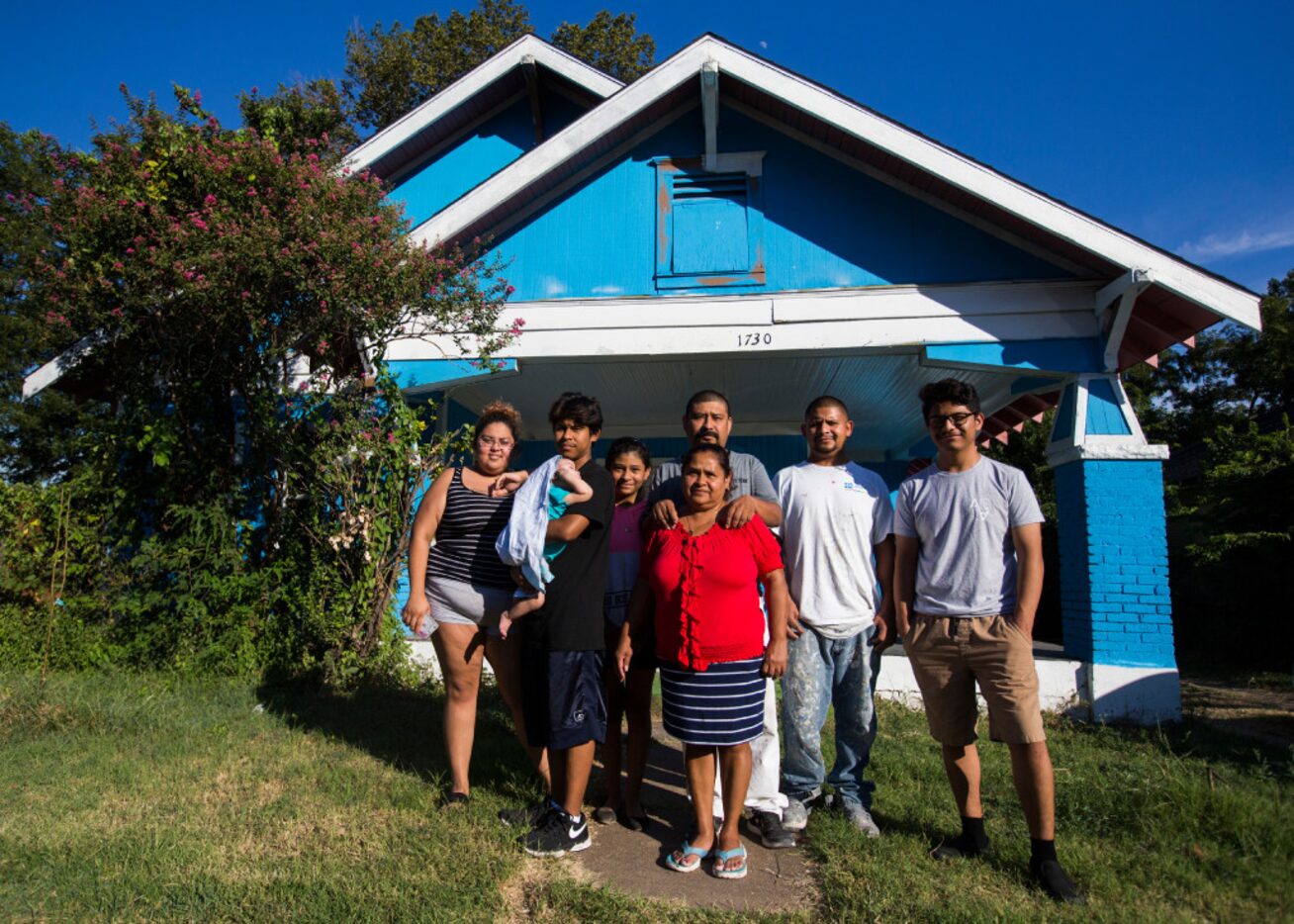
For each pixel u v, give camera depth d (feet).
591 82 32.91
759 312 23.63
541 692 11.43
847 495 12.50
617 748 12.78
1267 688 28.19
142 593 21.53
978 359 22.71
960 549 11.00
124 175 21.22
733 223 24.29
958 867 10.72
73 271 21.06
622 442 13.34
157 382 22.79
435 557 12.77
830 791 13.56
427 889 9.58
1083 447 21.70
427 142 35.37
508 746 15.84
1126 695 20.71
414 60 65.77
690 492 11.05
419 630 12.23
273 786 13.33
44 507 22.59
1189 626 38.96
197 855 10.45
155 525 22.68
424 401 26.32
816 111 22.44
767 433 38.63
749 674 10.69
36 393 22.45
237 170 21.13
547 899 9.63
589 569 11.64
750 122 24.67
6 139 52.65
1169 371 67.26
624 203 24.76
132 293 20.45
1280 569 32.04
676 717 10.76
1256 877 10.09
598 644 11.49
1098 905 9.55
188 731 16.01
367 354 22.40
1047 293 22.76
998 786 14.12
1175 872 10.36
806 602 12.37
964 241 23.44
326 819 11.87
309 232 19.94
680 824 12.64
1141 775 14.11
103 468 22.89
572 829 11.29
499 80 34.09
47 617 20.95
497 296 24.30
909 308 23.13
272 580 21.45
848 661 12.46
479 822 11.79
